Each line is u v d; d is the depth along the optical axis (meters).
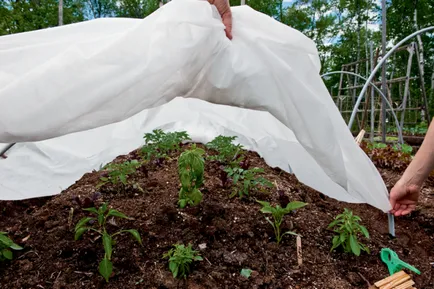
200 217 1.73
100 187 2.08
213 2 1.37
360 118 9.86
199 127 3.11
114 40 1.20
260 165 2.59
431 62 19.12
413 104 14.17
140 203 1.89
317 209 2.01
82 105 1.11
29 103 1.06
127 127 2.40
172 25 1.23
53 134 1.11
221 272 1.39
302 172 1.94
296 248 1.57
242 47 1.34
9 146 1.72
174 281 1.33
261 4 18.05
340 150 1.30
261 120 2.12
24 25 9.47
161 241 1.55
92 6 20.34
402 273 1.42
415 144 7.11
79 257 1.46
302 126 1.29
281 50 1.31
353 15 19.83
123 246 1.51
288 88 1.26
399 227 1.93
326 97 1.36
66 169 2.12
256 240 1.59
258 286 1.33
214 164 2.48
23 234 1.66
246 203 1.91
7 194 1.90
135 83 1.16
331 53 22.92
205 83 1.34
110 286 1.31
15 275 1.38
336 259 1.55
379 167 3.30
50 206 1.87
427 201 2.21
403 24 17.17
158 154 2.46
